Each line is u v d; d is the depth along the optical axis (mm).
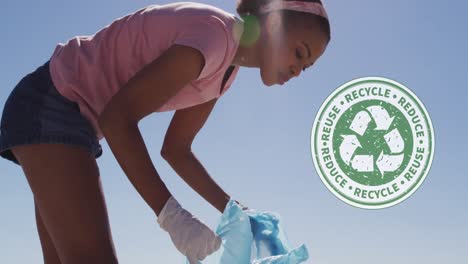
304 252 1971
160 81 1796
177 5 2027
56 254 2209
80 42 2135
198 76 1890
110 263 1879
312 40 2062
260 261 2002
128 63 2027
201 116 2482
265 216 2184
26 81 2074
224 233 1909
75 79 2025
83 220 1888
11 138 1977
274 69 2117
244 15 2102
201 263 1819
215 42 1866
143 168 1780
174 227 1789
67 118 1968
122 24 2070
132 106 1783
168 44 1954
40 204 1941
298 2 2035
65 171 1905
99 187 1954
